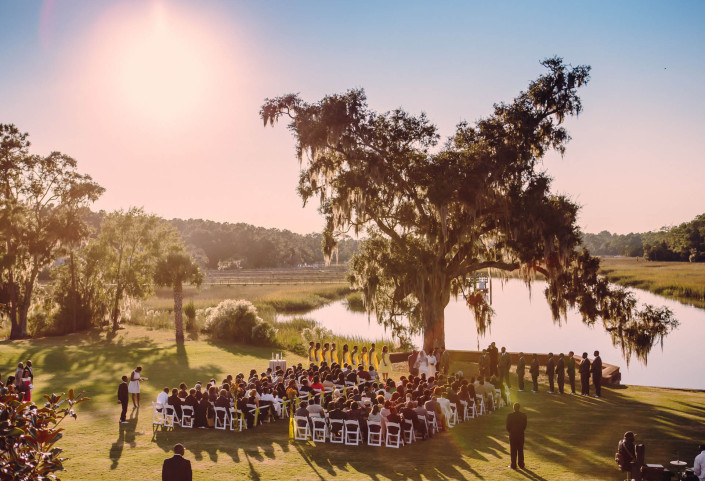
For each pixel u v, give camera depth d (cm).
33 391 2306
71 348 3578
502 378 2466
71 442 1573
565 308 2850
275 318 5009
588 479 1255
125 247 4872
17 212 4294
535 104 2955
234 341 4022
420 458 1436
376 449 1528
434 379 2044
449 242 3012
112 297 4906
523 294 9538
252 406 1784
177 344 3831
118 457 1420
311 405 1667
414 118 2988
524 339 4475
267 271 15638
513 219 2767
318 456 1455
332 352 3020
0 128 4406
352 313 6519
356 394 1809
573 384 2381
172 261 4028
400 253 3120
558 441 1583
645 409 2023
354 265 3312
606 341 4356
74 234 4406
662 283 8694
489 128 2950
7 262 4147
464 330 5059
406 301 3338
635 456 1199
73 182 4572
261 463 1383
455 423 1833
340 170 3097
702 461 1116
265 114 3006
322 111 2881
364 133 2906
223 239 19075
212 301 6059
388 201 3020
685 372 3195
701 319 5516
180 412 1786
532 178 2884
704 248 15725
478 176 2742
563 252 2672
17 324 4266
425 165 2931
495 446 1555
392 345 3588
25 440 679
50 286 4866
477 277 3444
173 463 949
